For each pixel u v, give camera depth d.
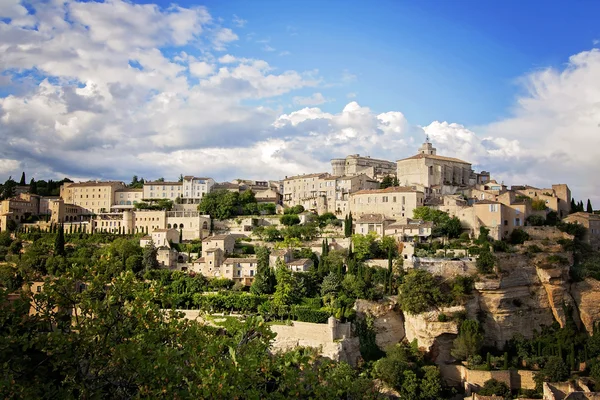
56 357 47.31
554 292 155.25
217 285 160.12
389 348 136.62
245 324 57.19
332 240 187.50
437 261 154.88
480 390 122.94
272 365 53.00
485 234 170.62
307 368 56.19
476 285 148.12
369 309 143.12
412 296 142.25
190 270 177.62
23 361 48.69
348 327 134.25
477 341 135.88
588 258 172.50
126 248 181.62
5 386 40.78
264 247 181.75
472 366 132.75
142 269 175.00
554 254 161.50
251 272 166.25
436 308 142.12
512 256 156.50
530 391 125.75
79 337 47.59
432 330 138.88
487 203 181.50
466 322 138.12
